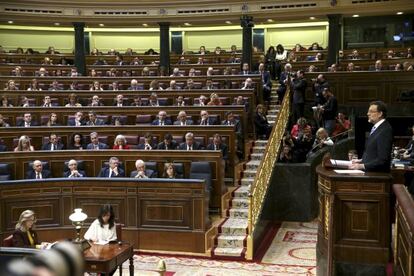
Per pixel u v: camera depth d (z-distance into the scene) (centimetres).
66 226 827
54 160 966
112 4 2027
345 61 1645
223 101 1305
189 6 1998
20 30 2369
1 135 1070
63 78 1542
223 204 922
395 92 1366
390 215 457
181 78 1504
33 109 1220
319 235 509
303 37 2336
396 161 775
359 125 1177
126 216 817
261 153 1164
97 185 824
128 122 1206
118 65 1900
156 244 806
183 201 798
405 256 355
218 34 2430
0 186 785
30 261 93
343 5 1823
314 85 1390
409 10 1789
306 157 1084
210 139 1027
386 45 2155
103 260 544
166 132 1059
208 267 734
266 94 1465
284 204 1045
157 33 2492
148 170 907
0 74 1728
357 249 461
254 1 1920
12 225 794
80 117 1170
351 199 461
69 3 2014
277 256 792
